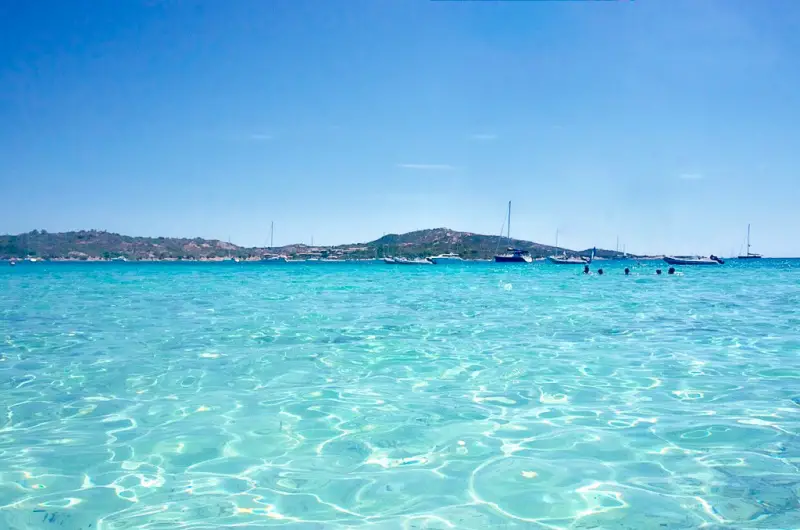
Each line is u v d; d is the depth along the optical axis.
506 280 34.47
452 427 4.52
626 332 9.91
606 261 133.00
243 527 2.85
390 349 8.20
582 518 2.91
